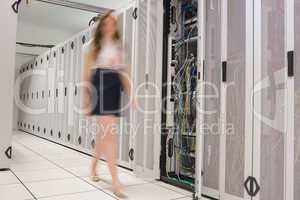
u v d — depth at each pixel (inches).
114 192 92.6
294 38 71.3
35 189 95.7
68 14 270.1
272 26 76.5
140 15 127.8
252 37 81.4
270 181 75.3
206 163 95.3
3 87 123.2
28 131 328.5
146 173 118.6
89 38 176.2
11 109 125.6
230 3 88.7
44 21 293.1
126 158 138.1
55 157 164.4
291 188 70.4
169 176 119.6
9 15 123.8
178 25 125.0
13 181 106.0
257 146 78.7
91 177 112.1
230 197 86.2
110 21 105.6
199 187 86.9
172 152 121.5
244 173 81.8
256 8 80.6
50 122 251.0
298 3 71.0
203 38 90.4
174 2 125.0
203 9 90.2
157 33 121.3
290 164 70.8
